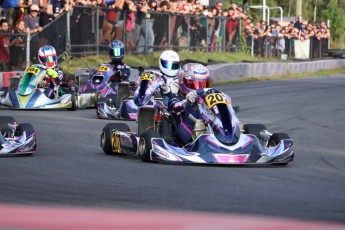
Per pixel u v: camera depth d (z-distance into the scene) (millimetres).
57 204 15328
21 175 19109
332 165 23203
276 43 84625
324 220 14562
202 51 67438
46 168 20531
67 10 50625
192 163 21906
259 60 74938
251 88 53500
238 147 21641
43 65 38312
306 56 94500
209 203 16078
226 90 51469
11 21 47625
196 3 68688
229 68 59250
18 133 23484
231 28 72562
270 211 15391
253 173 20641
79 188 17422
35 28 47875
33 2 49219
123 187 17766
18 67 45969
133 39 57938
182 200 16328
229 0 112438
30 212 13305
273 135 22984
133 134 23172
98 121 33781
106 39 54938
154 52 60531
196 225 12172
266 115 37438
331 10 153125
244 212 15172
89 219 12609
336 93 50969
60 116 35250
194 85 23078
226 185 18531
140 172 20188
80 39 52250
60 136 28219
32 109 38031
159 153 21672
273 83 59188
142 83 33531
